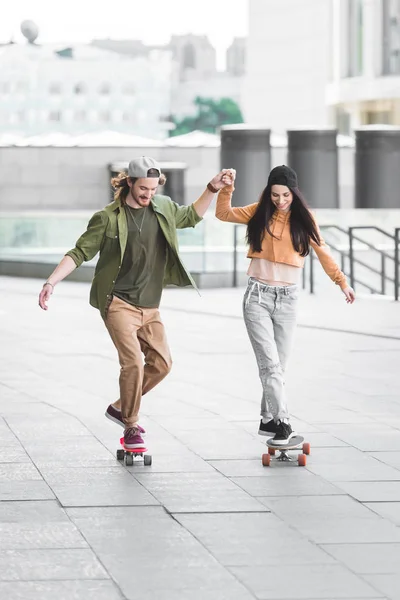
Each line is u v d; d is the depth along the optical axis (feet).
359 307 84.74
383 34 229.25
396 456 34.42
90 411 42.55
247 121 300.40
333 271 34.06
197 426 39.32
